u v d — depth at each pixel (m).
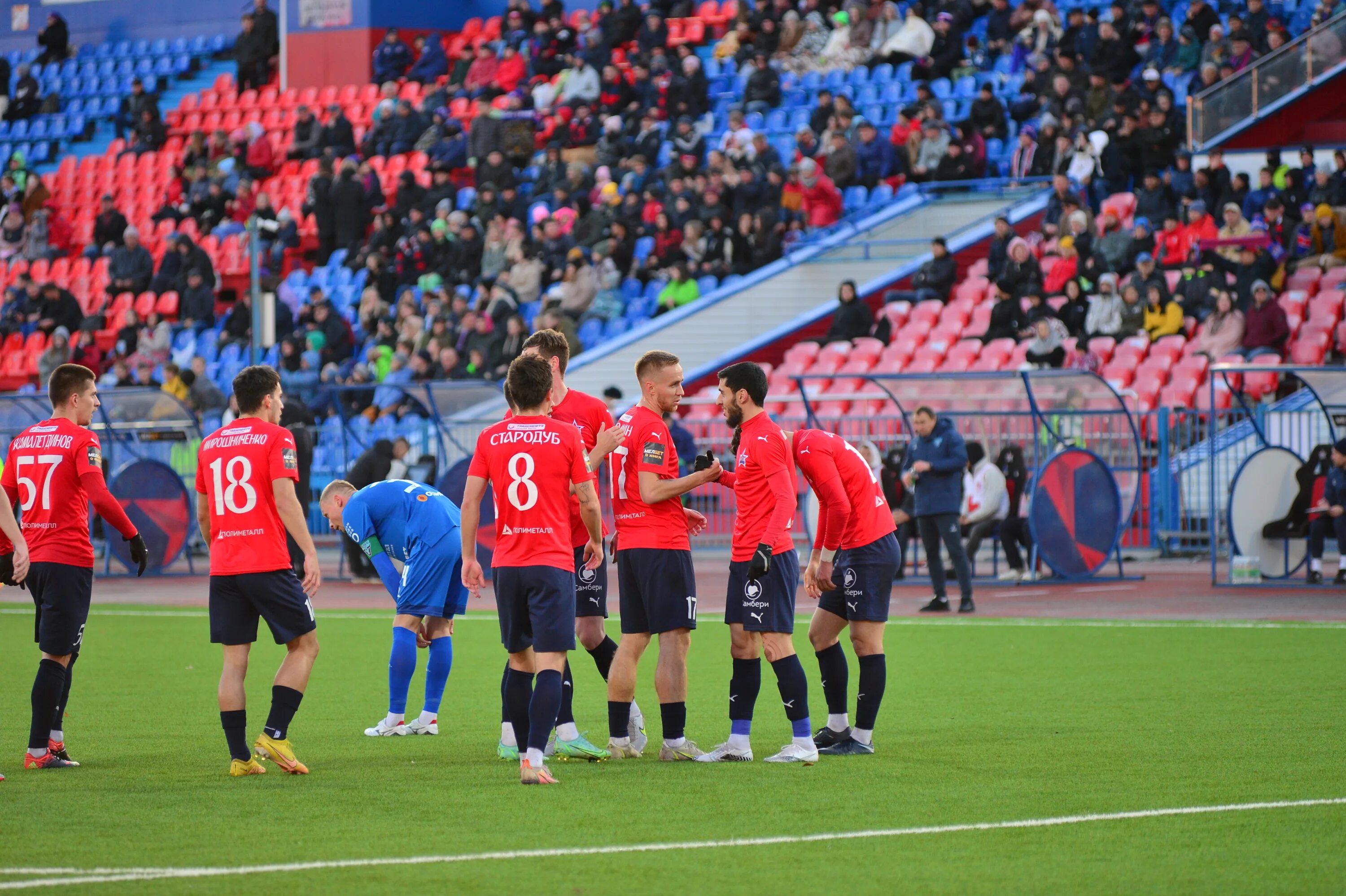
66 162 132.25
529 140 112.25
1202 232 83.25
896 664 41.09
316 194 112.12
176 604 60.94
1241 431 69.62
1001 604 55.47
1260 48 93.81
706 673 40.53
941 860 20.56
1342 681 36.66
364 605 59.88
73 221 129.25
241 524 27.00
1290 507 59.31
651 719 33.28
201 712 34.78
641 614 28.64
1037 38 101.38
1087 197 91.44
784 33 114.69
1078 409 62.91
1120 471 63.09
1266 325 74.94
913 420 55.47
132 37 149.00
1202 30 96.75
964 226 94.69
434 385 68.50
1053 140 94.00
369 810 23.91
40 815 23.69
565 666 28.69
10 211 125.00
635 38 119.19
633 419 28.45
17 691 38.62
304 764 28.09
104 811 23.98
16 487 28.88
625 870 20.19
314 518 80.19
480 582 26.91
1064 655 42.12
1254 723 31.02
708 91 113.50
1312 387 58.16
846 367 84.88
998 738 29.95
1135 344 77.88
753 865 20.39
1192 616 50.31
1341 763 26.88
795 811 23.64
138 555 29.70
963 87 105.56
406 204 107.56
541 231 101.44
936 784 25.61
